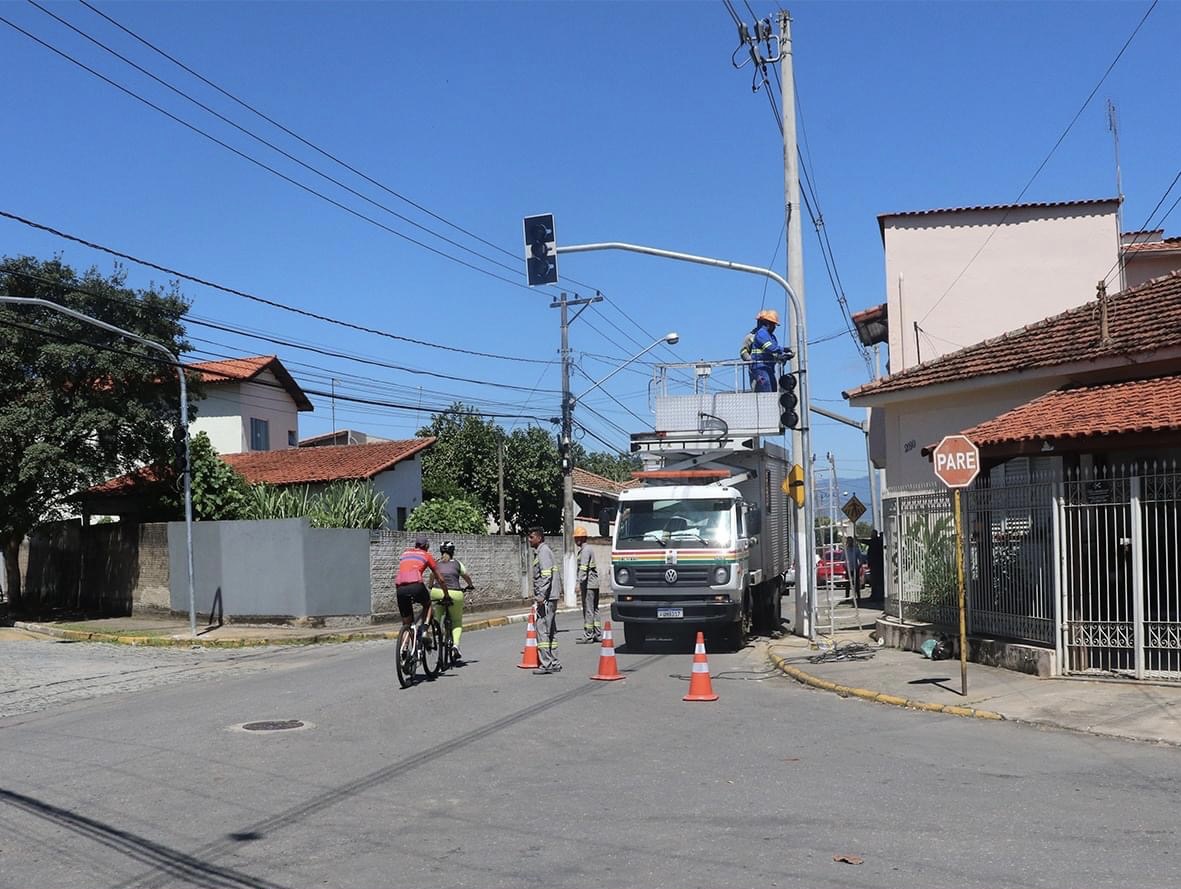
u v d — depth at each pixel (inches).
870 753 371.9
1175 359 569.6
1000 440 533.3
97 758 379.2
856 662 601.0
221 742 402.9
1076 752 373.4
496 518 2011.6
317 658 766.5
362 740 400.5
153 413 1039.6
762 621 796.6
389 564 1058.7
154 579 1077.1
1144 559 492.1
